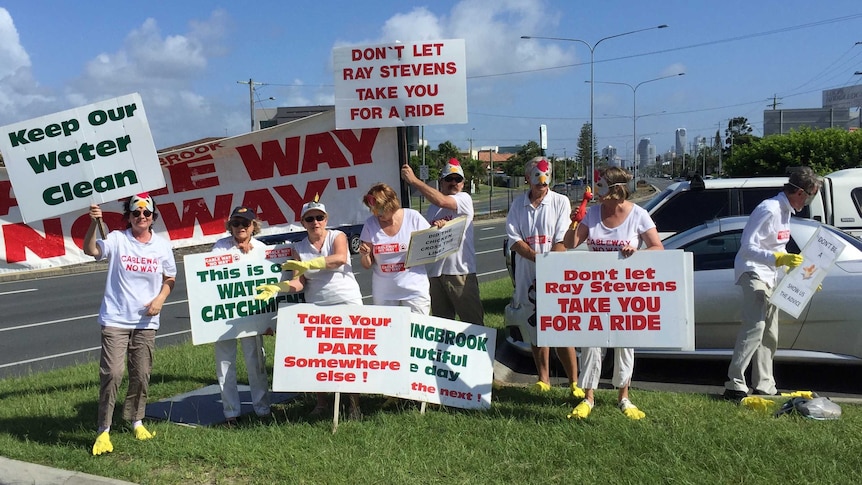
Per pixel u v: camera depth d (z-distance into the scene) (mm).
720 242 6258
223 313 5051
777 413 4660
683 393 5387
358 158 5891
